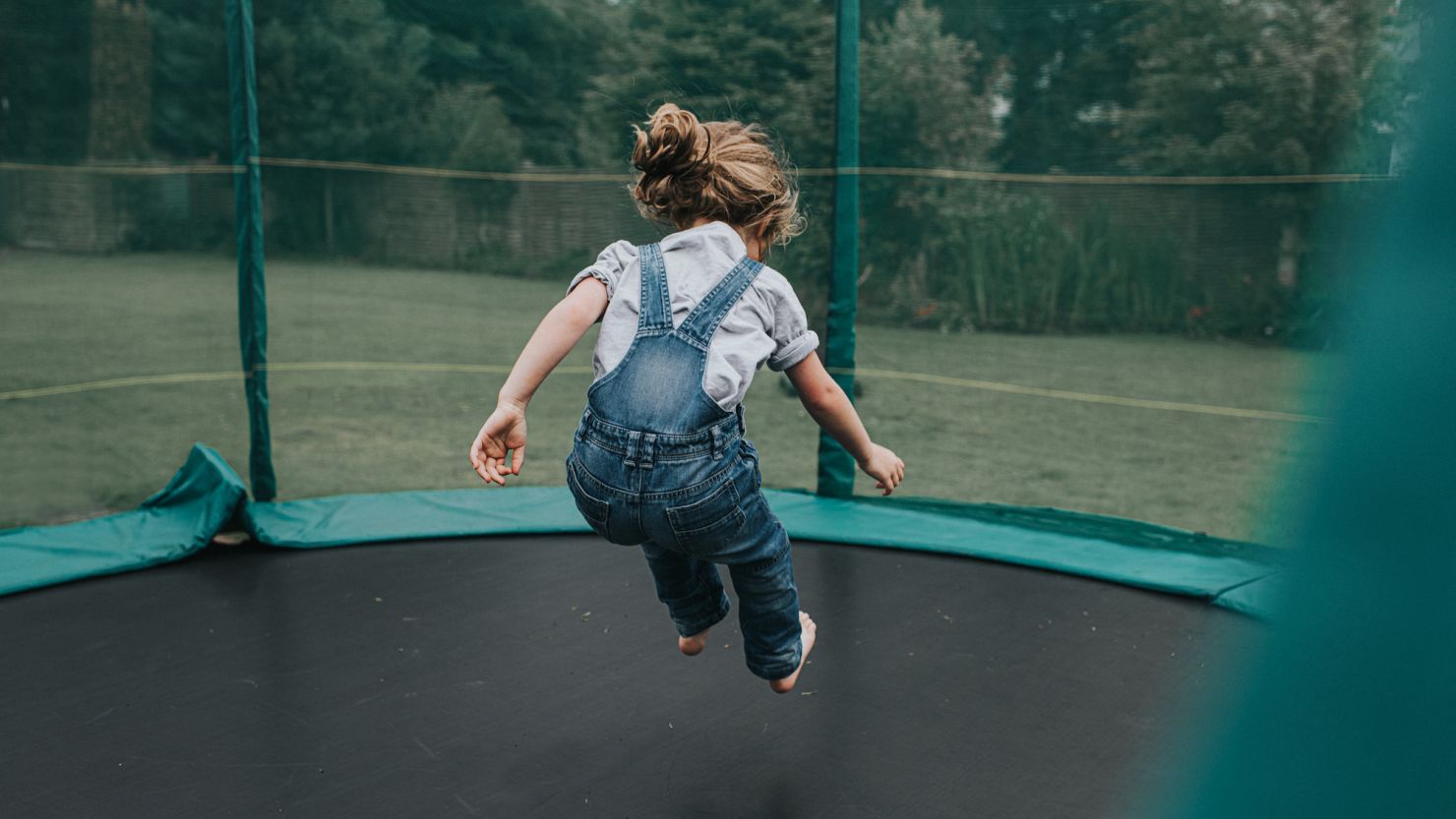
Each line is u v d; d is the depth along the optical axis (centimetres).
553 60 407
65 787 190
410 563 313
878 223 407
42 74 364
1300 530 39
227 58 351
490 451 155
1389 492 37
